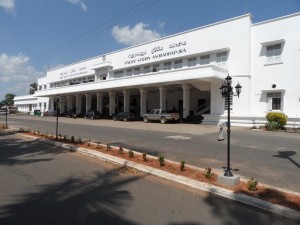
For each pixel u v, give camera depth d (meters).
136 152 11.23
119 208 5.38
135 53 38.84
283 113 23.53
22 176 7.68
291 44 24.53
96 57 47.28
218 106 28.17
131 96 49.69
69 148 12.62
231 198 5.99
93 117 41.62
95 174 7.99
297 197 5.82
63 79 57.06
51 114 57.47
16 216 4.93
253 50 26.91
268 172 8.20
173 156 10.66
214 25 29.41
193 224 4.73
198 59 31.05
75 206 5.44
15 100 88.31
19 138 17.14
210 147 12.87
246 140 15.53
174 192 6.44
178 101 40.53
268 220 4.94
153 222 4.77
